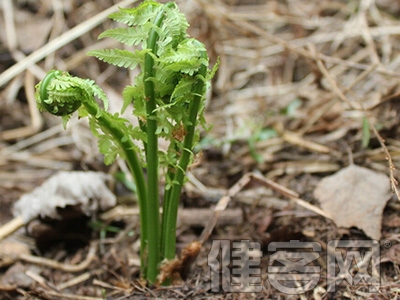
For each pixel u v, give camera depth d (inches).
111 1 49.1
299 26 47.7
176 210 30.9
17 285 33.7
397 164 37.0
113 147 30.0
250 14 49.1
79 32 43.1
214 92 44.8
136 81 28.9
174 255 31.6
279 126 40.6
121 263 33.7
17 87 45.3
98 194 36.3
